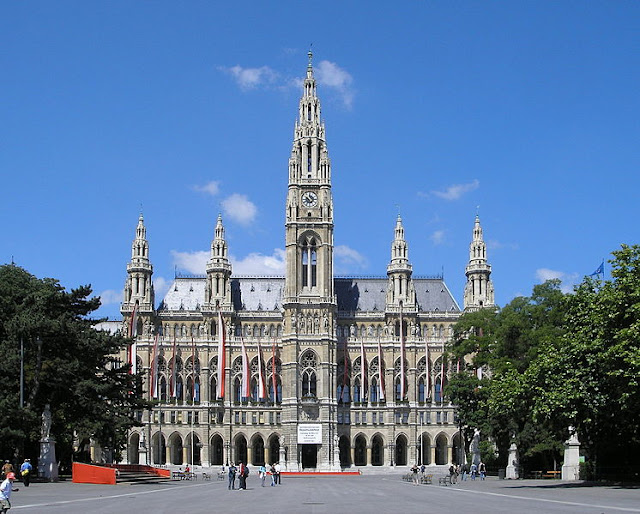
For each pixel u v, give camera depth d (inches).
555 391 3390.7
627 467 3905.0
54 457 3932.1
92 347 4237.2
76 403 4261.8
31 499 2674.7
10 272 4741.6
